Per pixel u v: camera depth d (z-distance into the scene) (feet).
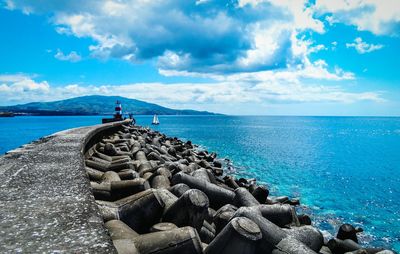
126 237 15.58
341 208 47.85
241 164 85.97
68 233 8.91
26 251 7.79
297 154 112.78
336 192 57.36
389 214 45.29
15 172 16.81
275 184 62.59
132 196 20.39
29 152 24.85
